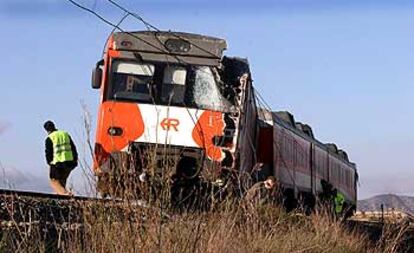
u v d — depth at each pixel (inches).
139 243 1181.1
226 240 1321.4
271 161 2819.9
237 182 1758.1
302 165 3457.2
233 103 2118.6
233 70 2172.7
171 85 2127.2
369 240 2105.1
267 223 1669.5
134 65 2133.4
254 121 2476.6
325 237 1867.6
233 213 1441.9
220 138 2084.2
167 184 1231.5
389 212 2108.8
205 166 2033.7
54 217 1405.0
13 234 1205.7
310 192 3602.4
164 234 1213.1
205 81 2132.1
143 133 2080.5
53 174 2033.7
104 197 1197.7
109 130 2084.2
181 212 1315.2
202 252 1249.4
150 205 1209.4
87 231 1189.1
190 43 2151.8
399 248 1979.6
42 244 1179.9
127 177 1205.1
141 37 2146.9
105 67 2129.7
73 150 2047.2
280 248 1582.2
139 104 2102.6
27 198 1488.7
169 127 2086.6
